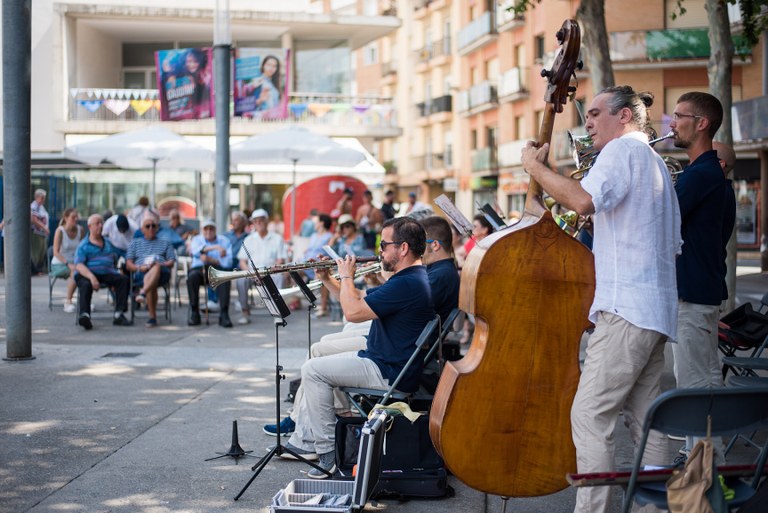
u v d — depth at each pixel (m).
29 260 9.55
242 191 26.20
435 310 6.36
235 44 30.12
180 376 8.85
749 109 22.98
